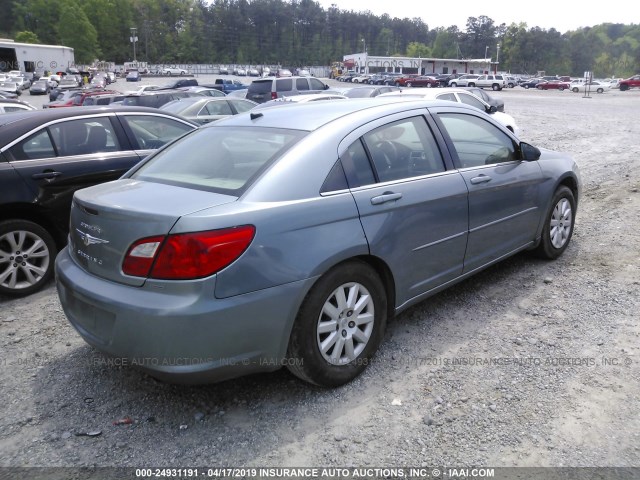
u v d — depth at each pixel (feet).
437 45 561.02
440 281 13.20
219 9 508.94
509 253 15.65
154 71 331.57
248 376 11.51
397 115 12.66
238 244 9.12
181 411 10.36
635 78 214.48
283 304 9.64
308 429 9.71
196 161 11.76
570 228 18.38
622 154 41.52
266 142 11.39
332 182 10.69
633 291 15.21
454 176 13.20
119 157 18.72
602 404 10.14
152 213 9.21
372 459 8.90
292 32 533.96
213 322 8.94
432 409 10.16
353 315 10.93
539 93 188.44
